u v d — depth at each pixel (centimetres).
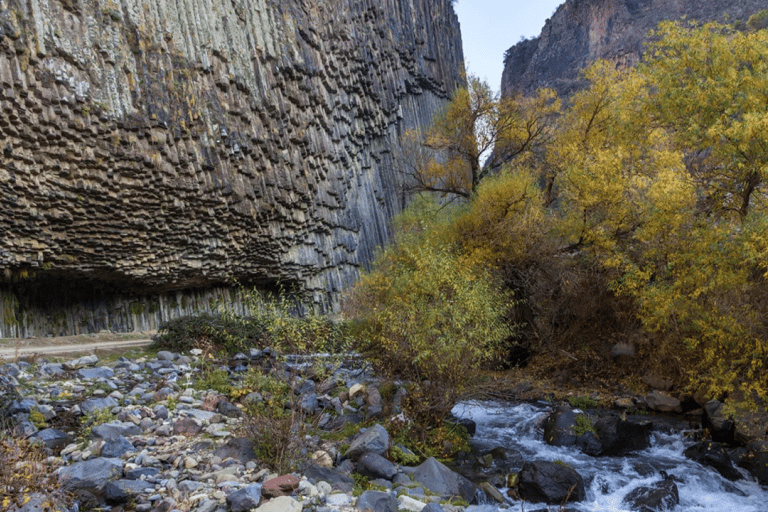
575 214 1368
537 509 623
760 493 693
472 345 820
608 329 1363
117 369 942
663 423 973
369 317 999
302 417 685
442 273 923
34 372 864
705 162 1232
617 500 661
